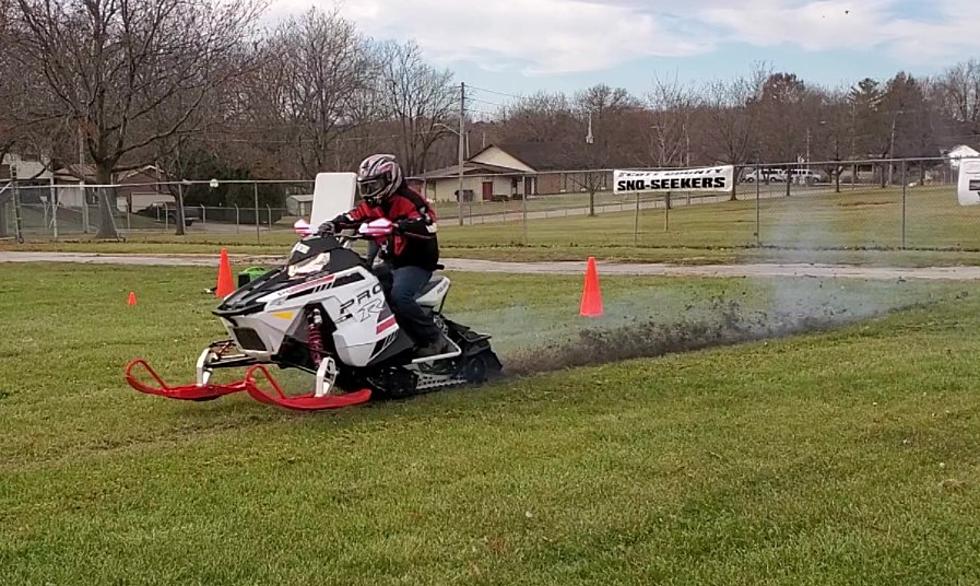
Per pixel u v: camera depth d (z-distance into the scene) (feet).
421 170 278.26
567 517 16.39
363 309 24.67
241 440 21.91
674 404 24.58
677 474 18.62
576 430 22.13
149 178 220.02
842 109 255.50
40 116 141.18
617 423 22.63
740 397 25.22
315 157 224.53
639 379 27.73
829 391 25.62
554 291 52.80
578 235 114.32
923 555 14.58
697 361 30.40
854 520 16.06
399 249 26.08
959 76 278.87
